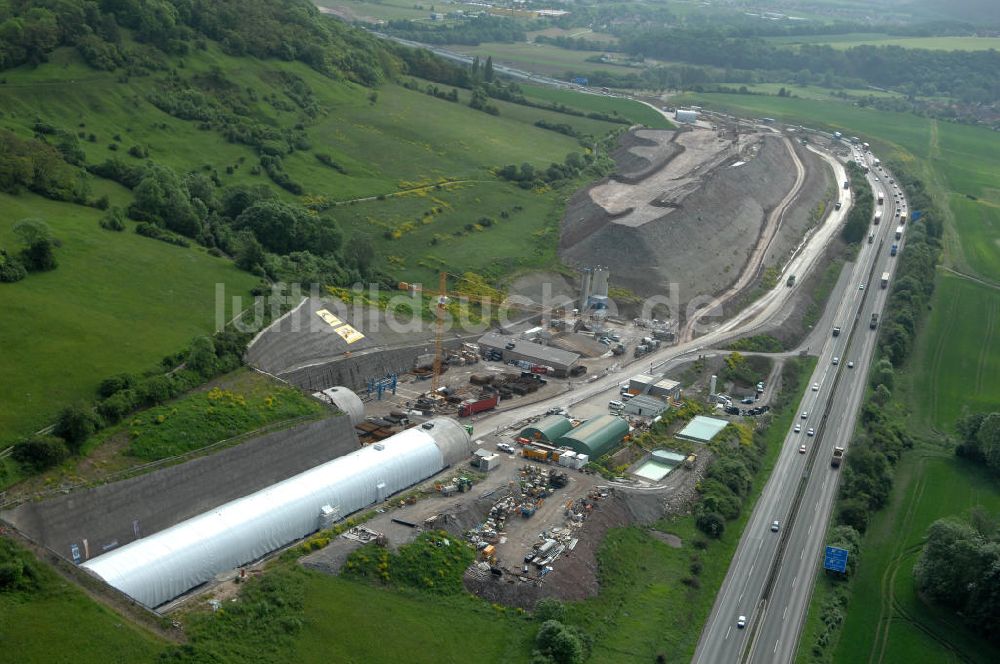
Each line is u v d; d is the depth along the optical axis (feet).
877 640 464.24
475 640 409.08
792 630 460.96
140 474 451.53
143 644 356.79
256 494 466.70
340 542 449.89
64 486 431.84
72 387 494.18
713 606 473.67
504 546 468.34
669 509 543.80
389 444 530.27
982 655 459.73
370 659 384.47
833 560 501.56
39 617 354.13
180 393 524.93
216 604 393.09
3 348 506.07
